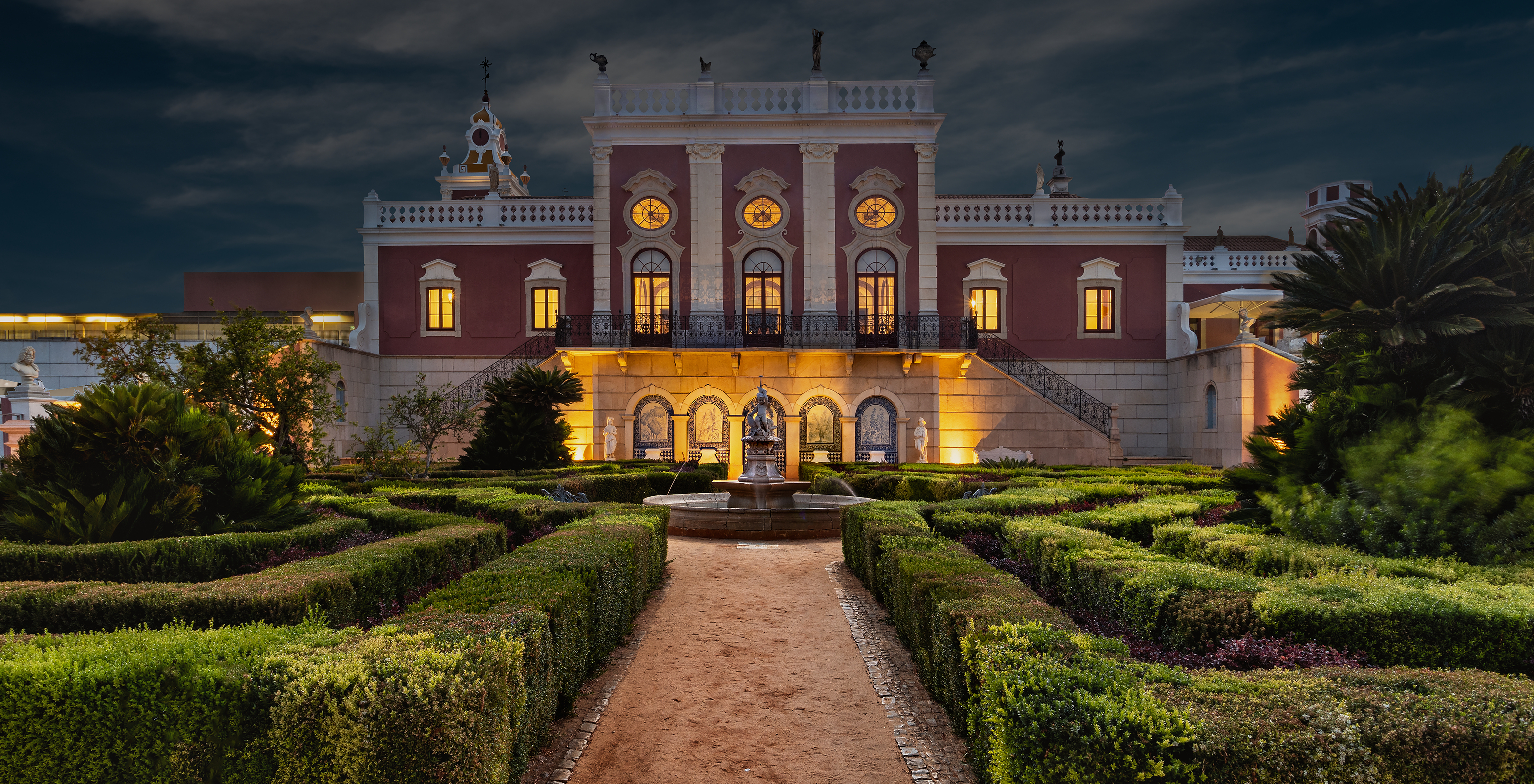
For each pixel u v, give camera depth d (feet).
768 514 43.60
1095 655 12.29
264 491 27.37
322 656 12.07
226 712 11.47
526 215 91.61
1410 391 24.45
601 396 80.64
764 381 80.64
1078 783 10.05
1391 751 9.66
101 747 11.26
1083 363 90.94
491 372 85.66
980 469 63.00
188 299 112.16
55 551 19.97
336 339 112.68
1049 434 80.53
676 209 81.35
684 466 70.85
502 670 12.77
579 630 18.97
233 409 41.81
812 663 21.90
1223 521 27.48
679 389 80.74
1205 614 15.29
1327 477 24.17
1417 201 26.27
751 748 16.55
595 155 81.66
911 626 21.36
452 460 74.18
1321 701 10.40
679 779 15.21
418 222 90.99
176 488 24.91
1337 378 26.07
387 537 28.14
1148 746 9.77
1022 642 12.92
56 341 84.89
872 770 15.53
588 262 90.53
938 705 18.61
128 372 42.34
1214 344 105.09
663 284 82.02
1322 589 15.62
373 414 86.12
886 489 57.77
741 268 81.56
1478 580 17.52
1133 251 91.25
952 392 81.41
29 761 11.13
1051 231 91.20
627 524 29.35
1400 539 21.66
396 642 12.86
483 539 26.81
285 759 11.20
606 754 16.29
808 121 81.10
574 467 62.44
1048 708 10.44
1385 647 14.17
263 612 15.94
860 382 80.64
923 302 80.89
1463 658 13.94
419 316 90.12
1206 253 103.91
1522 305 23.35
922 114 80.48
